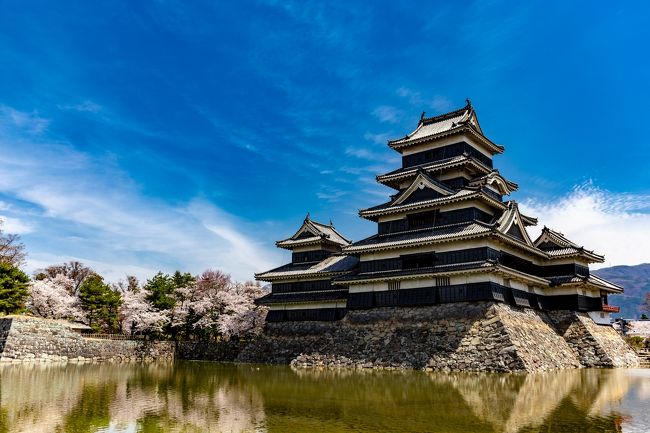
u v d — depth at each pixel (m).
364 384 31.94
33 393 29.30
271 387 31.64
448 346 40.75
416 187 49.97
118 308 81.19
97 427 19.52
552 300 51.16
